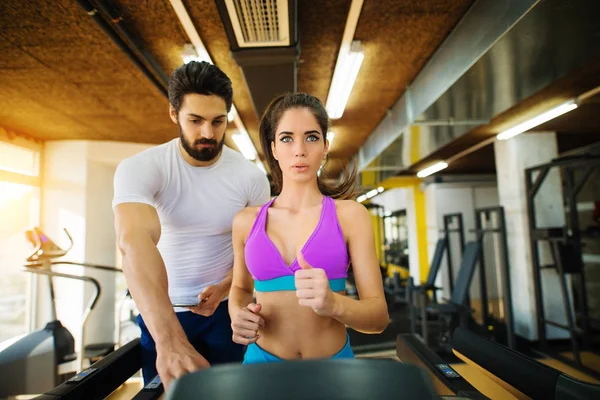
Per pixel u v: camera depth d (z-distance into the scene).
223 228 1.43
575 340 3.75
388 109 3.98
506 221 5.00
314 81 3.15
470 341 1.39
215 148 1.24
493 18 1.87
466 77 2.30
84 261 4.48
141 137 4.64
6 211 4.11
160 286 0.94
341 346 0.90
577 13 1.62
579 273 4.02
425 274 8.73
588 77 3.12
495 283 7.81
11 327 4.14
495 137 5.20
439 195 8.02
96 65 2.71
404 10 2.14
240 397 0.46
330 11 2.12
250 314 0.84
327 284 0.70
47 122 3.98
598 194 5.31
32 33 2.26
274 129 0.96
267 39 2.12
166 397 0.46
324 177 1.14
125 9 2.04
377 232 12.64
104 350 4.14
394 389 0.47
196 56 2.49
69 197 4.57
